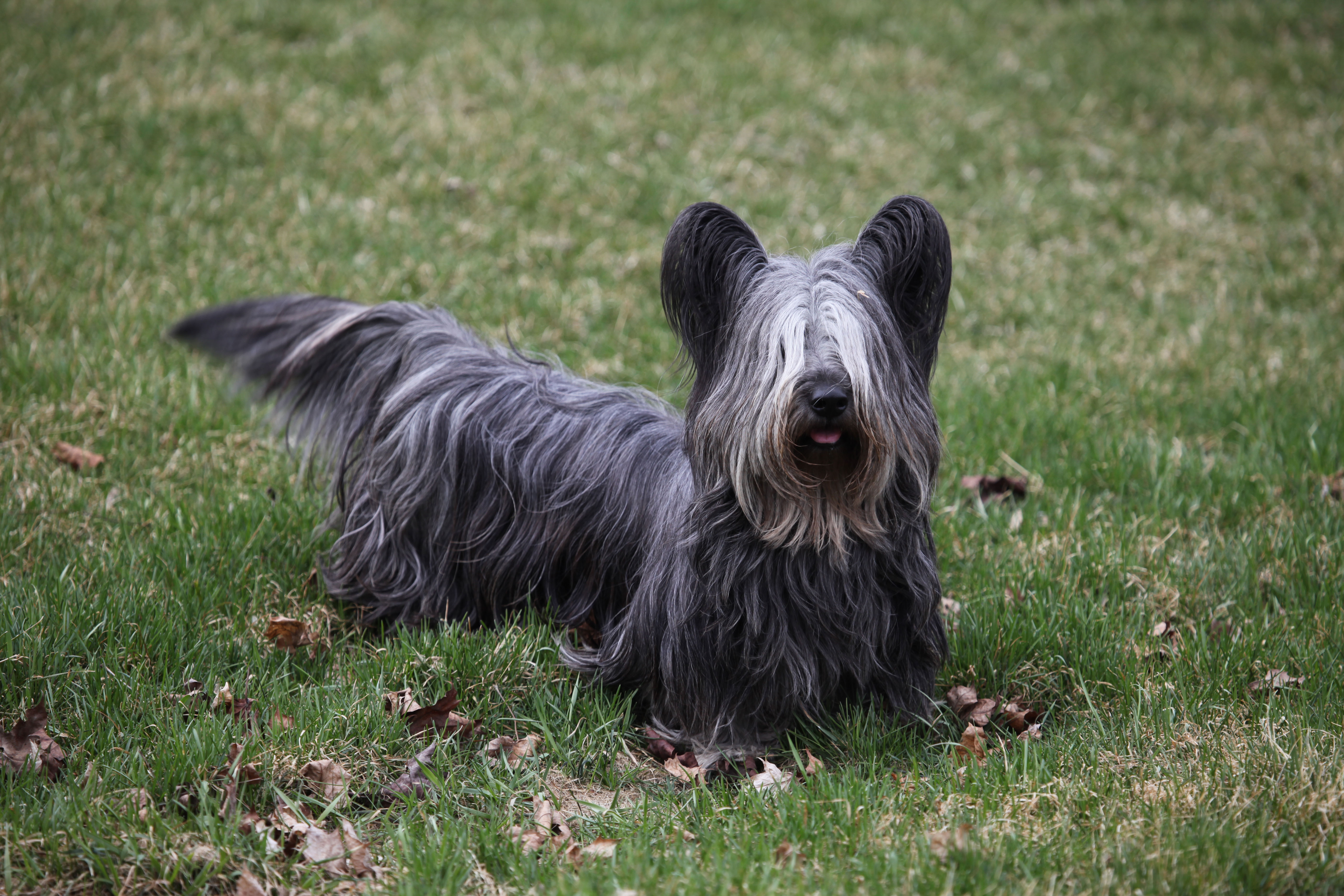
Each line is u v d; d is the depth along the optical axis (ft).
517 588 19.04
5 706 15.88
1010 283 33.73
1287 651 18.02
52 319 26.45
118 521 20.62
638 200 35.58
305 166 35.27
